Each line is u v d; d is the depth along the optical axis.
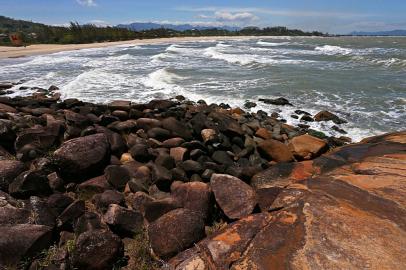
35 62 27.55
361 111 13.52
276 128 11.28
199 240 4.73
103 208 5.88
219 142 9.20
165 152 8.29
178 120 10.73
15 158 7.62
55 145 8.29
